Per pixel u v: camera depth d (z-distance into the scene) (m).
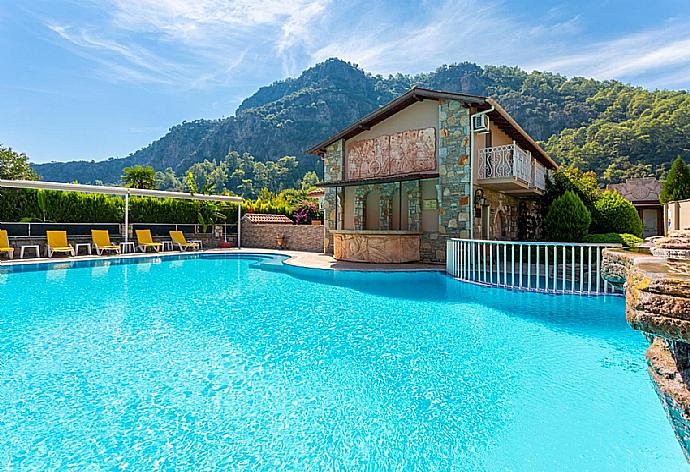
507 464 2.78
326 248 18.12
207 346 5.26
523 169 14.46
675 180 18.28
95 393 3.87
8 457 2.87
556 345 5.32
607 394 3.84
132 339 5.56
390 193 15.79
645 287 1.46
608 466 2.74
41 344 5.32
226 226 22.62
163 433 3.19
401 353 5.02
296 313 7.12
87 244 16.89
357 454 2.92
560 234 12.56
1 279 11.28
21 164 34.69
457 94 12.94
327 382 4.14
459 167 13.45
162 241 20.05
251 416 3.45
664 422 3.32
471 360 4.76
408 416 3.46
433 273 11.58
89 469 2.74
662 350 2.06
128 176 23.75
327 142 17.69
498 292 8.86
